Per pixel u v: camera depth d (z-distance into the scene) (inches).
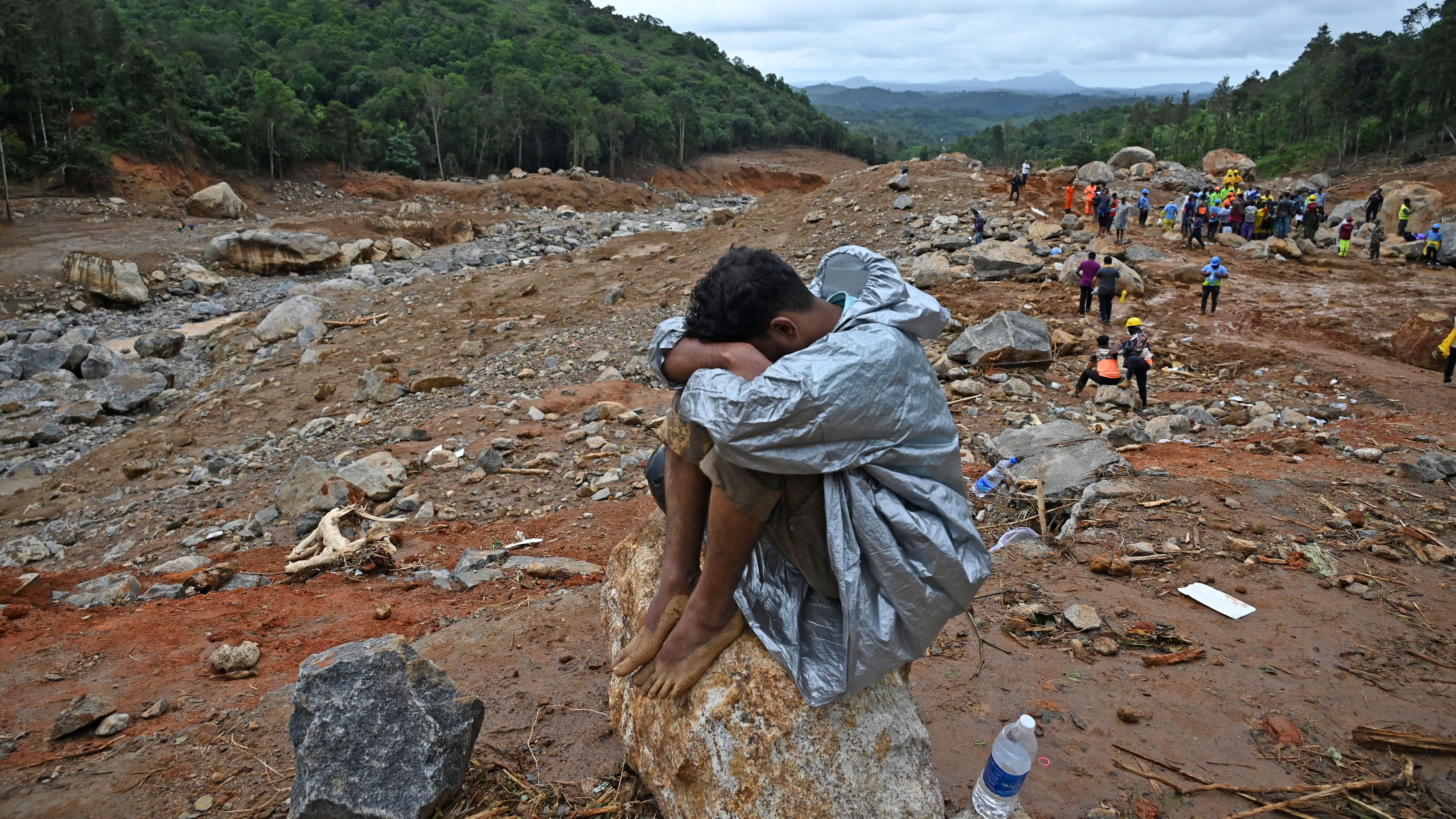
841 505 85.2
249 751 152.4
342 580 280.7
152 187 1722.4
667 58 5639.8
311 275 1342.3
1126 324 526.6
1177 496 259.3
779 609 99.4
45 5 1845.5
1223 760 138.6
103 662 208.5
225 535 364.5
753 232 1096.2
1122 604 193.9
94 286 1095.6
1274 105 3422.7
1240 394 496.1
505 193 2383.1
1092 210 1020.5
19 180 1587.1
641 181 3368.6
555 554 287.7
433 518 349.7
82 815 136.1
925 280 752.3
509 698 158.1
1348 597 197.3
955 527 88.5
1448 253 845.8
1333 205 1617.9
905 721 100.4
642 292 868.0
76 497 497.4
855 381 80.0
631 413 453.1
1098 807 126.6
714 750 94.8
